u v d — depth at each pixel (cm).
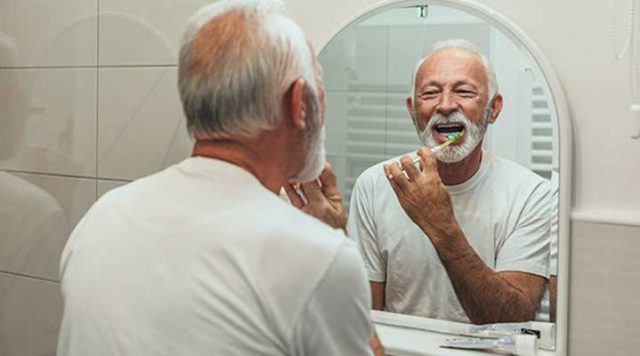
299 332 77
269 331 77
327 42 138
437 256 131
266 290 77
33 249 178
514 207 123
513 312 124
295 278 77
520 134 122
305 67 83
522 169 122
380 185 135
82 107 168
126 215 85
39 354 179
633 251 116
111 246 83
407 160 133
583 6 118
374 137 135
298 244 78
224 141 84
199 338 76
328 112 139
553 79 118
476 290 127
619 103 117
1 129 179
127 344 78
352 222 138
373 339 104
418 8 129
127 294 80
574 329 121
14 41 175
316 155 89
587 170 120
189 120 84
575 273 120
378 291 136
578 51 119
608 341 118
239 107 80
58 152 172
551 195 120
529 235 122
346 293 80
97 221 87
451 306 130
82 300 82
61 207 173
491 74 124
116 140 164
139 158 161
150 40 157
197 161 86
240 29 81
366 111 136
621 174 117
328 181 139
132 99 161
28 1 172
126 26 160
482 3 125
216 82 80
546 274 121
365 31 134
